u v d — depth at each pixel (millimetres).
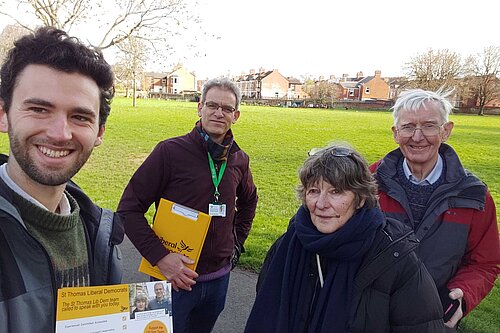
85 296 1434
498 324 4133
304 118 38344
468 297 2285
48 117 1325
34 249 1360
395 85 102688
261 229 6934
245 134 22016
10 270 1304
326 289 1965
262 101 79188
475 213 2436
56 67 1323
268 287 2180
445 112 2559
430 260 2410
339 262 1970
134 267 5141
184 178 2793
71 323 1396
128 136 18688
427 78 68688
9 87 1330
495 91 64938
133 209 2727
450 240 2408
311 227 2059
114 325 1479
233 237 3119
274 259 2223
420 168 2619
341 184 1940
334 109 70500
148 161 2803
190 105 53594
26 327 1312
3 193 1338
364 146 19422
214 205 2850
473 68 66562
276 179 11305
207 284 2908
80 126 1387
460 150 19047
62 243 1488
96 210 1705
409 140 2549
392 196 2598
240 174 3125
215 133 2879
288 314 2061
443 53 68750
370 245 1910
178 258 2619
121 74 15984
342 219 1972
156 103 57062
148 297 1561
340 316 1895
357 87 103562
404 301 1881
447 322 2230
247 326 2180
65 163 1360
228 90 2850
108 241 1682
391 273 1883
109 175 10781
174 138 2900
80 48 1382
